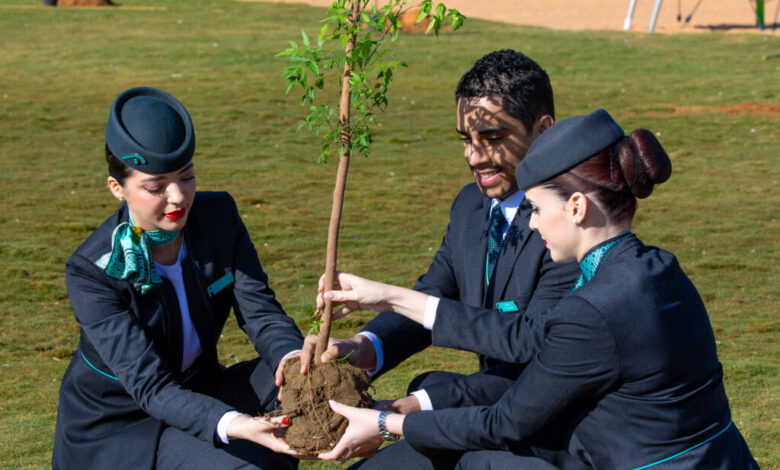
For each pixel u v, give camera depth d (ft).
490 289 8.98
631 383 6.84
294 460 8.49
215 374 9.25
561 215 7.21
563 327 6.95
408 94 55.77
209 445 7.95
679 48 77.00
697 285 22.72
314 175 36.24
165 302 8.46
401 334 9.28
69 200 30.25
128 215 8.43
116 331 8.07
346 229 27.99
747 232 28.76
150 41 74.13
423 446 7.66
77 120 45.47
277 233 26.99
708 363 7.04
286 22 88.53
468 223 9.39
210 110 49.44
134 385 7.93
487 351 8.10
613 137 7.10
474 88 8.57
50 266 22.58
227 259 9.00
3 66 61.16
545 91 8.68
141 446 8.09
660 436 6.86
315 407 7.91
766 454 11.79
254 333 9.05
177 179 8.16
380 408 8.13
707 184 36.35
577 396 7.00
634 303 6.79
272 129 45.55
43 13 89.40
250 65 64.39
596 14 102.63
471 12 105.91
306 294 21.06
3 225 26.48
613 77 63.62
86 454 8.27
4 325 18.08
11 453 11.80
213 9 96.27
